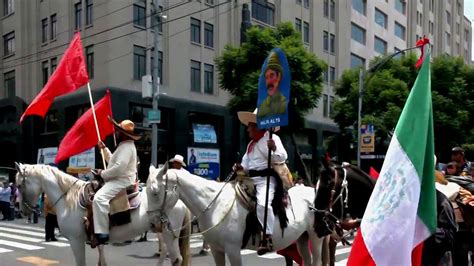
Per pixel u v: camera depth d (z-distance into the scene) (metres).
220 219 6.09
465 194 5.82
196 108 29.02
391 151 4.18
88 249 13.50
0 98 32.34
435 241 4.74
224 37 30.98
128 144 7.41
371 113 25.73
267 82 5.73
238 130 31.55
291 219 6.47
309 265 7.23
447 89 25.66
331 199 6.66
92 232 7.30
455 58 26.70
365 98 25.94
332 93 40.19
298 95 20.52
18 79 31.09
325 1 39.78
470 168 7.48
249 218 6.17
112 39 25.22
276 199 6.23
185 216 8.23
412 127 4.13
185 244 8.27
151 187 6.31
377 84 25.78
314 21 37.91
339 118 28.06
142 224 7.55
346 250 13.52
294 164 35.06
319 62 21.97
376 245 4.04
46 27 29.58
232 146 31.27
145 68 26.75
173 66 27.91
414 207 4.02
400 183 4.07
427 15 58.09
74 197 7.46
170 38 27.75
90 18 26.42
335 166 6.90
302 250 7.25
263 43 20.91
